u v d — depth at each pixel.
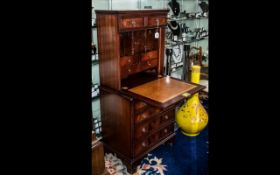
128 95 2.77
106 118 3.19
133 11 2.69
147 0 3.93
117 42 2.71
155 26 3.00
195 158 3.32
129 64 2.93
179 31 4.56
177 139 3.73
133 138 2.93
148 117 3.04
